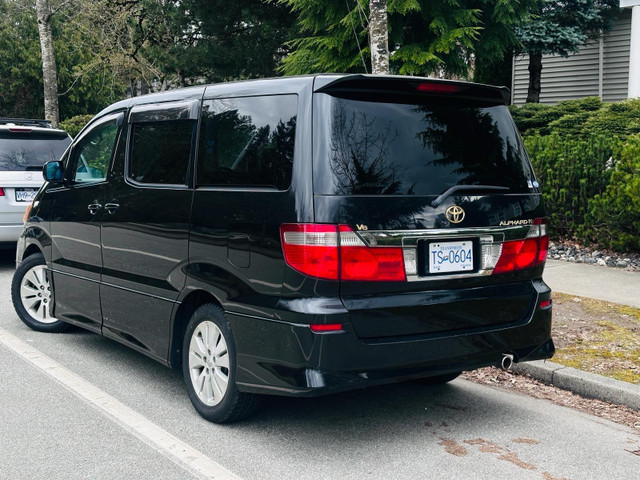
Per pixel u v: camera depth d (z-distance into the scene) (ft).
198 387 15.06
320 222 12.33
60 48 108.47
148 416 15.19
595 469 12.89
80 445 13.61
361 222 12.48
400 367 12.85
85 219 18.51
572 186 33.50
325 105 12.78
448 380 17.38
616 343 19.70
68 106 112.78
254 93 14.07
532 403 16.37
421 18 38.73
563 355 18.67
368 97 13.16
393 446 13.74
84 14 66.80
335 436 14.20
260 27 56.75
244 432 14.34
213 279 14.14
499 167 14.33
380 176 12.82
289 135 13.07
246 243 13.37
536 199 14.82
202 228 14.40
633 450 13.79
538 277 14.98
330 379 12.35
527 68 71.41
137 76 76.54
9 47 108.47
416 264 13.01
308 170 12.58
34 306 22.39
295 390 12.51
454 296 13.43
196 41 61.98
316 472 12.52
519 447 13.82
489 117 14.52
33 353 19.89
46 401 16.06
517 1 39.24
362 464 12.89
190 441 13.84
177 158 15.58
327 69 38.45
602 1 62.85
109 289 17.65
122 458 13.03
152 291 15.99
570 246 33.81
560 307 23.70
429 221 13.10
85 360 19.31
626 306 23.76
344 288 12.44
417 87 13.35
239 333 13.52
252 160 13.71
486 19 40.37
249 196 13.48
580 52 68.08
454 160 13.70
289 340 12.55
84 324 19.06
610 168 32.19
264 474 12.42
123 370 18.48
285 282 12.67
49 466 12.67
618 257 31.55
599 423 15.16
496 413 15.67
